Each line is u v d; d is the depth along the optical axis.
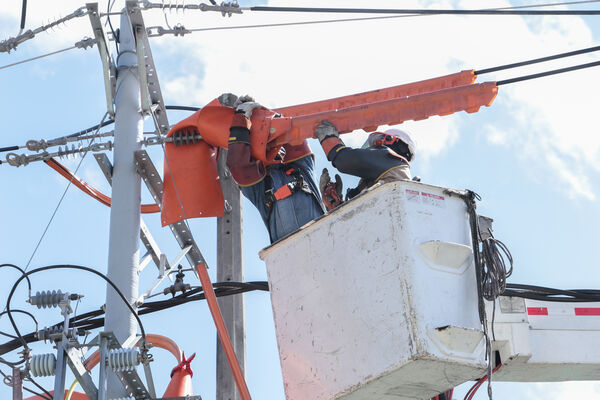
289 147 7.41
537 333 7.91
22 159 8.12
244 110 7.46
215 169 7.89
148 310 8.79
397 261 5.91
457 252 6.04
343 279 6.21
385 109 7.27
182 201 7.79
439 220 6.11
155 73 8.38
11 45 8.23
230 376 9.05
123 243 7.72
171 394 7.82
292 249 6.61
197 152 7.85
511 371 8.02
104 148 8.10
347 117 7.29
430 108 7.31
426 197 6.11
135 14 8.04
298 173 7.25
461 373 5.95
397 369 5.80
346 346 6.11
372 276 6.02
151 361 6.69
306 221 7.11
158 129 8.23
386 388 6.08
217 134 7.54
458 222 6.20
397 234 5.95
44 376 6.46
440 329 5.77
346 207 6.27
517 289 8.05
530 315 7.95
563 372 8.09
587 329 7.97
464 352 5.87
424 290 5.86
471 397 7.68
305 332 6.41
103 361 6.54
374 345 5.94
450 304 5.94
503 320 7.86
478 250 6.18
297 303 6.50
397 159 6.89
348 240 6.22
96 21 8.01
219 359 9.11
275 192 7.19
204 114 7.61
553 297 7.99
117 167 7.96
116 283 7.59
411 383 6.04
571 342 7.93
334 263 6.29
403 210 5.99
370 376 5.93
